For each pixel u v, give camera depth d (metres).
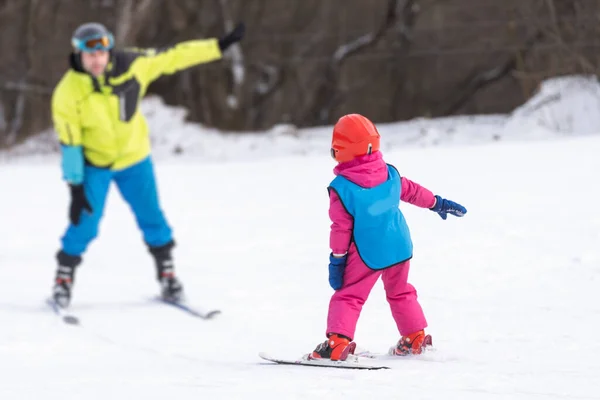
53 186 40.88
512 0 54.00
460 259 20.27
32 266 24.91
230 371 12.31
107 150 19.89
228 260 23.20
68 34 61.66
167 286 20.02
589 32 51.84
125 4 60.12
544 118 49.03
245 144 55.78
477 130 51.19
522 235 22.06
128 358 14.38
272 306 18.30
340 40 57.81
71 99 19.36
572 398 9.59
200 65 60.19
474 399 9.58
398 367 11.70
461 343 13.57
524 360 12.05
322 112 58.22
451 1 55.41
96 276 23.59
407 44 56.38
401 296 12.74
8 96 62.16
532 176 30.73
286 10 58.62
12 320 18.25
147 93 62.44
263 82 59.28
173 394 10.49
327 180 35.59
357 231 12.28
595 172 30.41
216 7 59.62
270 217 28.62
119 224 30.83
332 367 11.98
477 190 28.77
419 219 24.97
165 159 54.44
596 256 19.50
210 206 31.69
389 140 52.06
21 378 12.49
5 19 62.28
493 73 54.59
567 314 15.25
